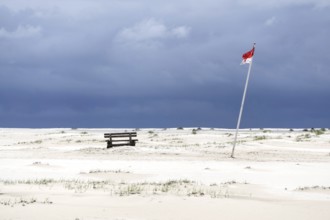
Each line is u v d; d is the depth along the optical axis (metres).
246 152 37.44
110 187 16.69
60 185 17.14
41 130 101.31
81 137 56.78
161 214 11.48
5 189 15.73
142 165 26.77
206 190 16.27
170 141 51.31
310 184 19.34
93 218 10.80
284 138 53.38
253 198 14.59
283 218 11.27
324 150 40.28
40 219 10.54
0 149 39.72
